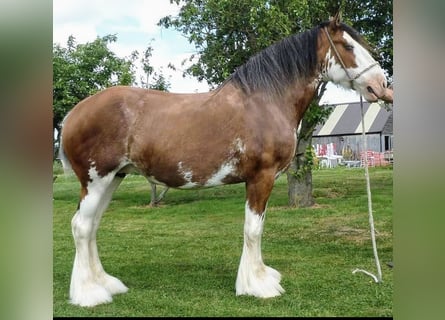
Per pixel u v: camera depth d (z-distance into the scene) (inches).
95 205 113.4
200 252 180.1
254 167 114.5
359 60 119.0
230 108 114.6
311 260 160.7
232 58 221.8
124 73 306.2
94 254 123.4
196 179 115.3
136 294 123.0
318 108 232.5
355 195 348.5
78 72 321.4
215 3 220.8
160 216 282.7
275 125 115.1
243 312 109.3
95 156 111.3
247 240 118.3
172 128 112.7
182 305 114.3
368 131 956.6
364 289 125.8
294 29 215.5
